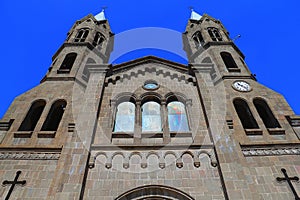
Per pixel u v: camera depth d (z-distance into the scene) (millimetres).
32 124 20531
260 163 15828
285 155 16406
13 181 14680
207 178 14797
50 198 13477
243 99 21312
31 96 21625
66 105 20641
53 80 23797
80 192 13641
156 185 14414
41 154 16281
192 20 36688
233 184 13992
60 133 17859
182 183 14555
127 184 14492
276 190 14305
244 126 21266
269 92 22234
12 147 16578
